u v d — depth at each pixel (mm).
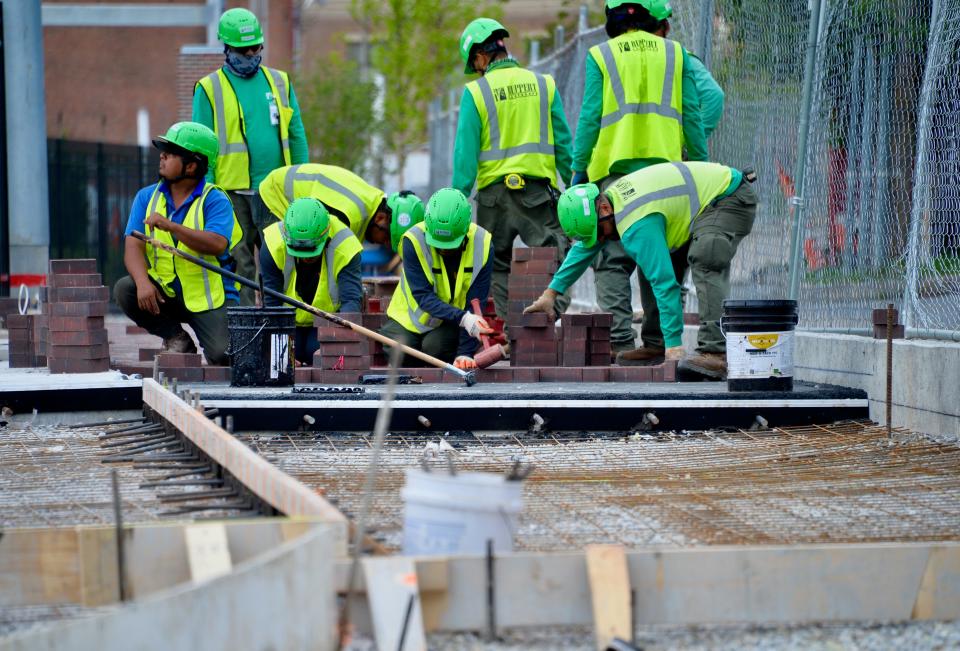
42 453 26406
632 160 35375
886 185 31188
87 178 73875
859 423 29188
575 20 79500
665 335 32312
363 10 105688
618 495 22172
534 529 19547
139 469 24547
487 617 15375
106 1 116500
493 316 38031
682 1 42625
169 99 125562
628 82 35094
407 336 33750
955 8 28203
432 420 28250
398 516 20328
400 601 14547
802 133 33250
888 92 31016
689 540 18797
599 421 28516
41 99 51094
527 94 37781
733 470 24484
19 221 51031
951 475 23766
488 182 38031
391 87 102875
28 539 16266
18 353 36594
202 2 117375
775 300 29406
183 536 16094
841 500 21703
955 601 16219
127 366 35250
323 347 31828
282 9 118438
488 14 102062
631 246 31500
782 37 35406
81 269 33406
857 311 32312
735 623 15766
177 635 12797
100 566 16062
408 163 121500
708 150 40688
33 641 12367
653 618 15586
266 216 39344
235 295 34594
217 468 23562
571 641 15352
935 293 29219
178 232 32688
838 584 15969
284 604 13641
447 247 32344
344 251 34344
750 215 32719
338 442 27422
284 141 40125
